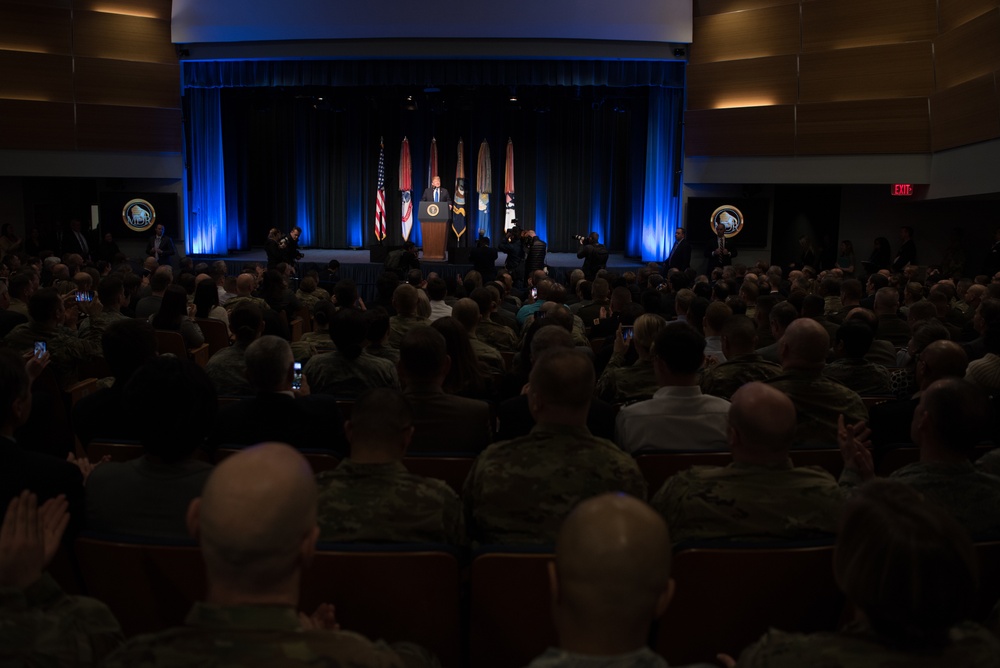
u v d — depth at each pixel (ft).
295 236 50.60
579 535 3.99
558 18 46.60
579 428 8.18
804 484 7.30
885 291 19.94
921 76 42.68
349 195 64.18
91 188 55.62
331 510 7.22
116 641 5.51
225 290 31.76
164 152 51.08
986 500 7.38
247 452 4.50
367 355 14.02
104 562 6.68
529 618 6.73
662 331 10.61
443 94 56.85
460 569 7.17
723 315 16.22
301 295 31.50
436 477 9.57
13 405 7.60
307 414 10.45
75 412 11.09
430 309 21.95
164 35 49.65
